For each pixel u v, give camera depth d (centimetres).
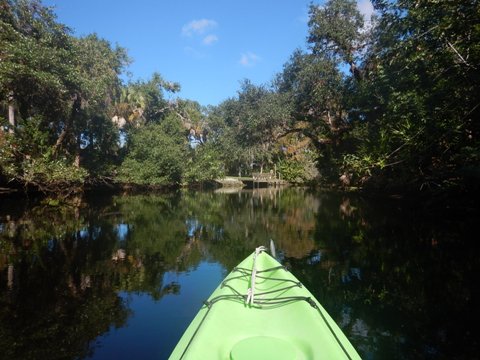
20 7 1446
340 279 573
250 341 268
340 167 2348
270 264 442
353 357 244
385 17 994
